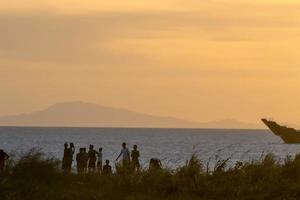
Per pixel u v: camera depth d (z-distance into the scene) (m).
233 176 63.69
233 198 59.62
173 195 60.72
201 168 66.06
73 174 68.81
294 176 65.56
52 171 64.88
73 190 60.12
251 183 62.75
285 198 59.41
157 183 62.81
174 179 62.75
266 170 64.88
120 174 66.44
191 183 62.19
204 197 60.16
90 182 65.81
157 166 67.62
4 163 66.38
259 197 59.62
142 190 62.44
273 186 61.47
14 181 59.28
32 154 68.19
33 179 61.72
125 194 60.25
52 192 57.88
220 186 61.91
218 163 66.38
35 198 55.47
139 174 64.94
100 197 57.88
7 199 53.97
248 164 66.25
